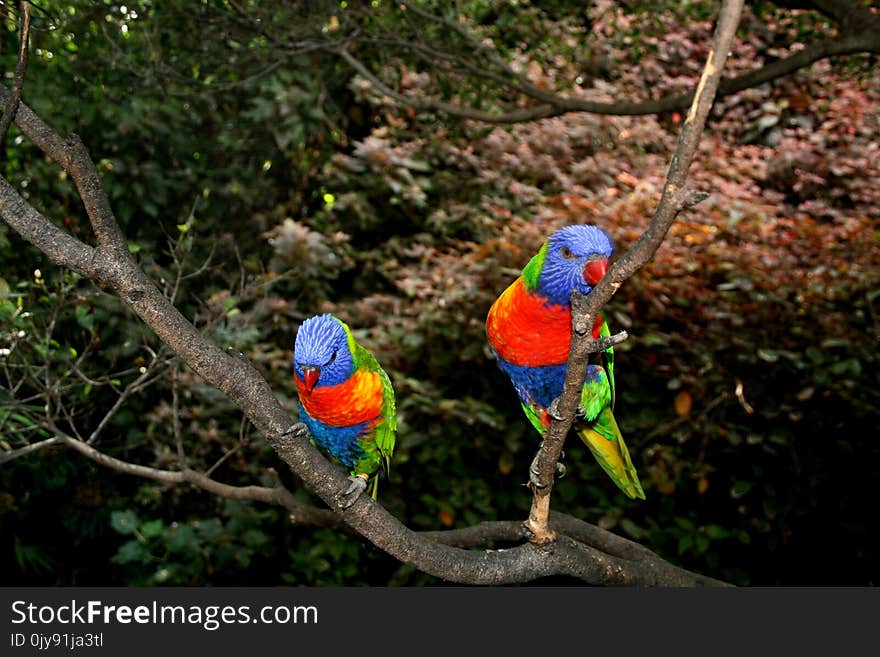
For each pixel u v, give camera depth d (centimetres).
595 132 657
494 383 509
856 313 447
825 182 650
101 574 537
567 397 174
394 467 493
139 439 504
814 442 450
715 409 454
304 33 408
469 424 471
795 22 465
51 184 494
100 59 403
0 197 168
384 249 658
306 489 495
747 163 629
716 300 461
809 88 703
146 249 491
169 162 573
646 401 468
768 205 581
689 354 456
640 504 483
